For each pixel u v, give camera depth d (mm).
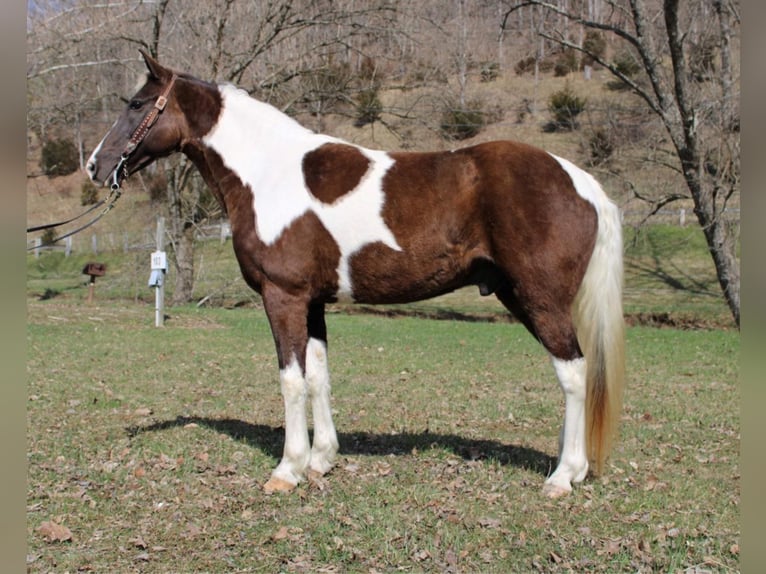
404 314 19453
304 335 4664
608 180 18734
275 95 19688
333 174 4566
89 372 9078
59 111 18844
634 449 5562
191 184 21766
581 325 4441
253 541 3861
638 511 4195
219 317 15836
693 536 3852
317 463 4891
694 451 5516
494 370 9531
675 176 18359
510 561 3607
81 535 3953
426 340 12742
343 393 7910
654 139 17719
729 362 10344
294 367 4625
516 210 4227
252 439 5848
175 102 4992
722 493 4531
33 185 33156
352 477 4840
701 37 17328
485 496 4406
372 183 4484
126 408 7102
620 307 4410
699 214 15977
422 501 4344
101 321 14477
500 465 5023
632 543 3750
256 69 20047
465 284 4590
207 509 4293
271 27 19484
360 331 14125
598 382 4383
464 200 4340
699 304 18453
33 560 3629
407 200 4410
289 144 4797
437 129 19562
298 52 19562
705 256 21844
